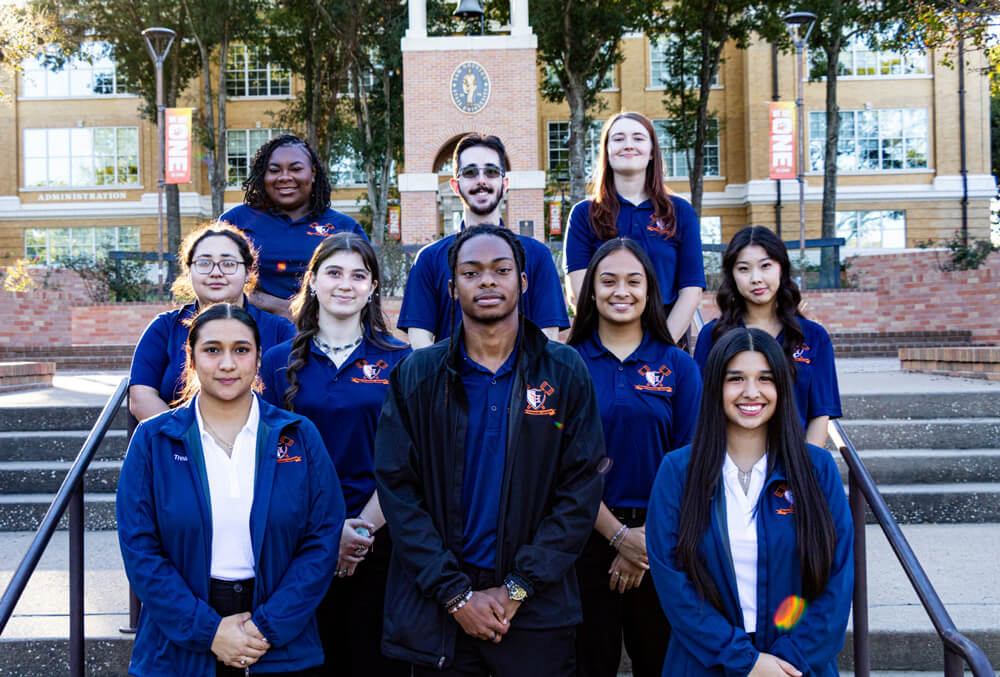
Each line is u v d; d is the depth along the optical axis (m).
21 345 14.55
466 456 2.82
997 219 30.42
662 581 2.72
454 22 25.08
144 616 2.80
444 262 3.72
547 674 2.74
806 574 2.62
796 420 2.75
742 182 30.12
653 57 30.45
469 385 2.87
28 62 30.53
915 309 14.37
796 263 15.91
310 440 2.94
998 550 4.47
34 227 30.70
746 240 3.75
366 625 3.25
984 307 13.65
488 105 18.45
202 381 2.82
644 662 3.30
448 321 3.67
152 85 24.92
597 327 3.50
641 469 3.28
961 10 13.18
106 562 4.50
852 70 29.38
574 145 22.77
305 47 25.25
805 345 3.73
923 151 29.16
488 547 2.78
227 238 3.59
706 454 2.75
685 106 25.75
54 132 30.80
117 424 5.90
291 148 4.33
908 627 3.58
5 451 5.63
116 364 12.65
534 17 21.62
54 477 5.38
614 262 3.34
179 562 2.74
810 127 29.28
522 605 2.72
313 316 3.46
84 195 30.58
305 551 2.85
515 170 18.39
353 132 25.45
